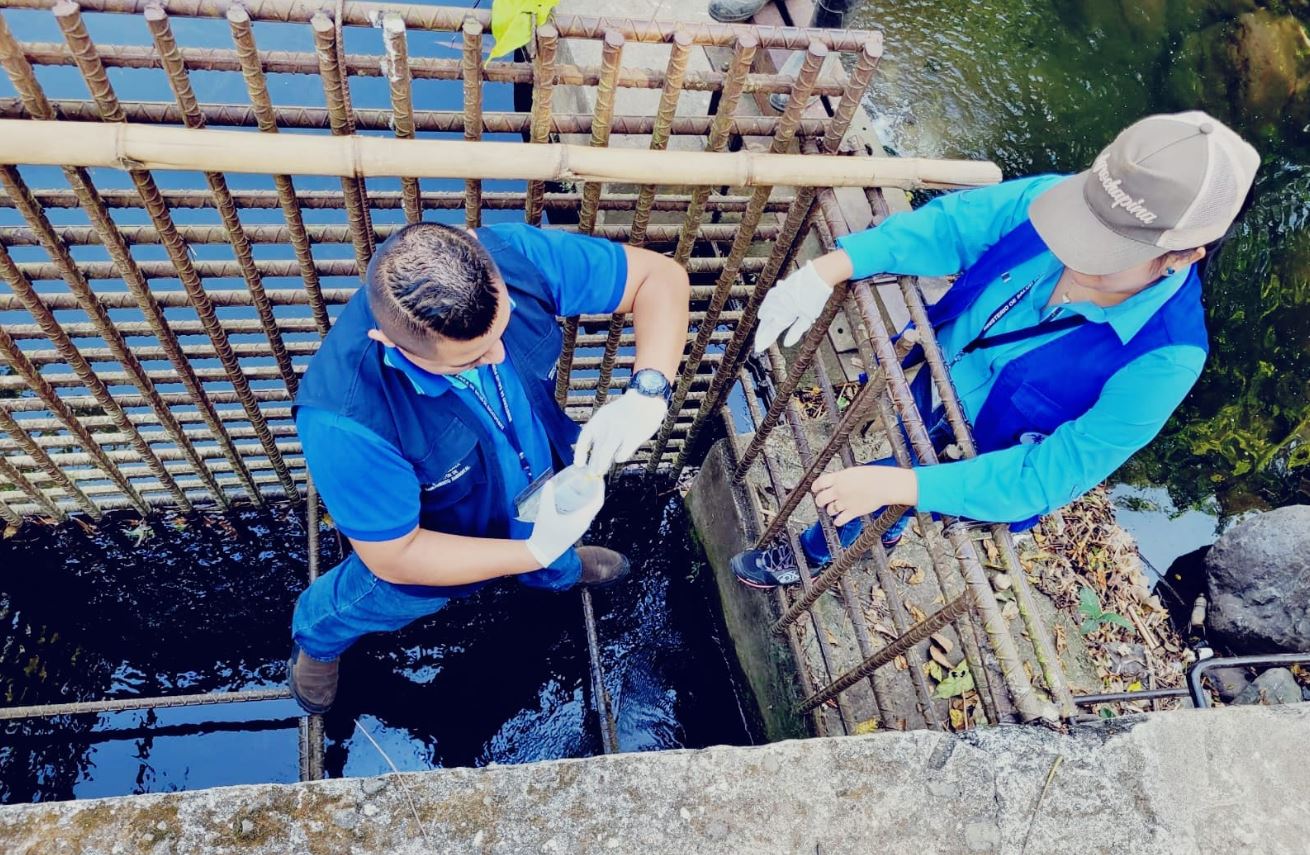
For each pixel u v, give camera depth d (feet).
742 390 14.21
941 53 18.21
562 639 12.98
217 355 9.50
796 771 5.99
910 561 12.82
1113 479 15.84
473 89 6.71
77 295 7.68
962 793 6.02
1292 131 17.89
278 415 10.71
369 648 12.51
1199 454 16.03
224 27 14.03
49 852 5.34
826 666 10.39
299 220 7.58
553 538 7.44
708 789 5.88
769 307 7.77
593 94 14.29
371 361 6.17
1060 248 6.22
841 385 14.16
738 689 12.90
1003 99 17.90
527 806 5.71
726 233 11.53
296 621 9.48
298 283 13.26
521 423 7.41
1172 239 5.78
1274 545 13.99
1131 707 12.76
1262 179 17.54
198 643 12.45
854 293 7.72
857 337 8.46
